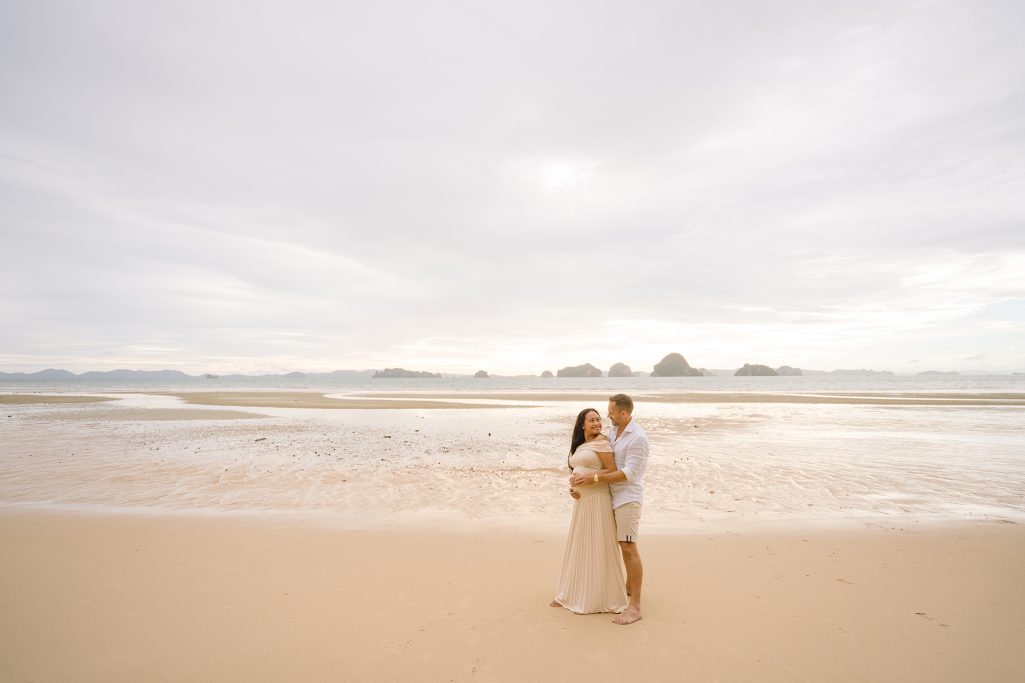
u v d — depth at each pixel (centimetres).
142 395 5281
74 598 499
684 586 536
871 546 660
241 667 383
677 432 1941
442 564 600
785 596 511
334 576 561
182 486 1035
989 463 1276
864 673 378
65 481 1077
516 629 445
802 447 1550
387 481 1088
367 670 381
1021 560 608
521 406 3525
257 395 5428
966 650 409
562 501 919
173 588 525
